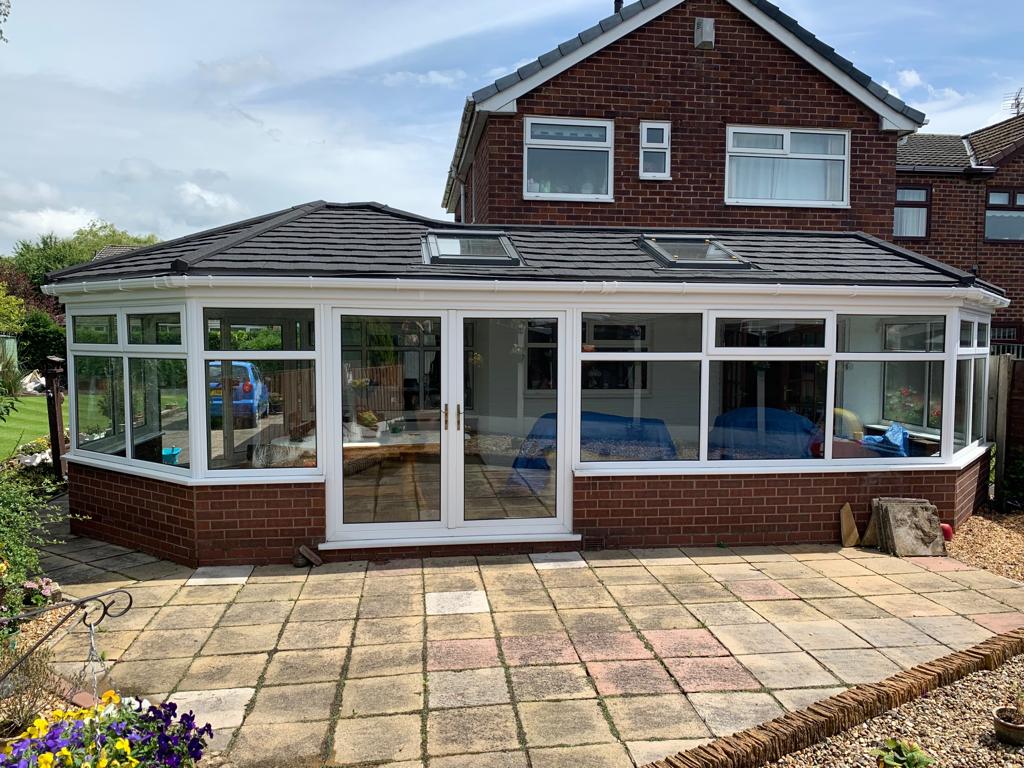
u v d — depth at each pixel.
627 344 7.12
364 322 6.74
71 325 7.82
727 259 7.88
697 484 7.22
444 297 6.77
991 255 17.41
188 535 6.60
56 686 4.25
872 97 11.02
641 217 10.79
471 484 7.00
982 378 9.30
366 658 4.76
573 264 7.41
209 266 6.36
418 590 6.02
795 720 3.80
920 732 3.83
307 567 6.59
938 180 17.28
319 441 6.71
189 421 6.54
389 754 3.67
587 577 6.35
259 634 5.14
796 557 6.96
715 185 10.90
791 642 5.01
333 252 7.11
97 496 7.47
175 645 4.96
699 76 10.80
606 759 3.61
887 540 7.12
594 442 7.16
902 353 7.56
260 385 6.64
